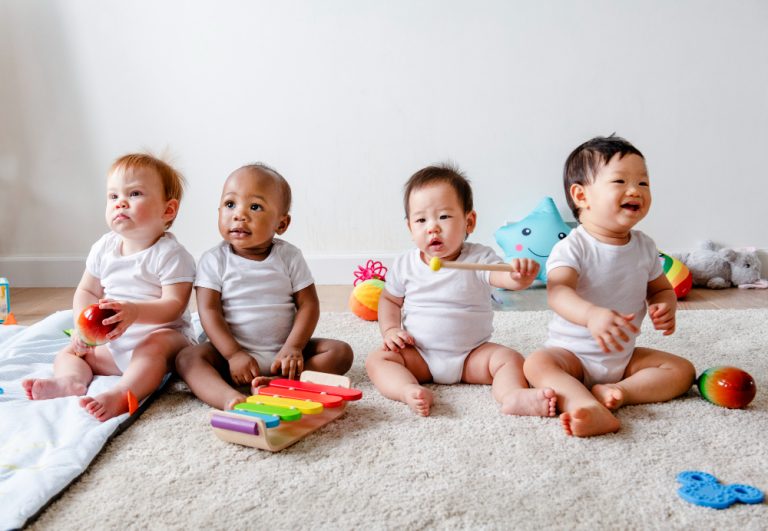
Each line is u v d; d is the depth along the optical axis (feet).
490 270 4.36
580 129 8.70
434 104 8.75
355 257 9.00
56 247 9.18
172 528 3.07
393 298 5.19
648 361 4.60
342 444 3.88
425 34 8.63
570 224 8.82
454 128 8.78
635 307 4.72
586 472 3.51
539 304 7.61
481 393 4.70
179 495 3.34
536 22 8.55
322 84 8.77
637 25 8.50
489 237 8.97
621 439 3.89
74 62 8.81
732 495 3.21
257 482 3.46
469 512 3.15
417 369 4.91
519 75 8.65
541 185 8.83
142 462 3.70
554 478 3.44
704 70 8.53
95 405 4.17
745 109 8.57
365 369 5.27
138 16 8.71
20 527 3.05
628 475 3.47
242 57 8.75
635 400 4.41
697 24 8.46
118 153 8.94
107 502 3.29
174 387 4.92
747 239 8.81
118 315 4.46
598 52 8.57
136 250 5.15
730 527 3.02
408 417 4.26
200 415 4.36
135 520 3.13
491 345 4.90
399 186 8.90
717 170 8.70
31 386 4.55
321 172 8.93
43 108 8.91
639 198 4.49
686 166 8.70
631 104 8.63
